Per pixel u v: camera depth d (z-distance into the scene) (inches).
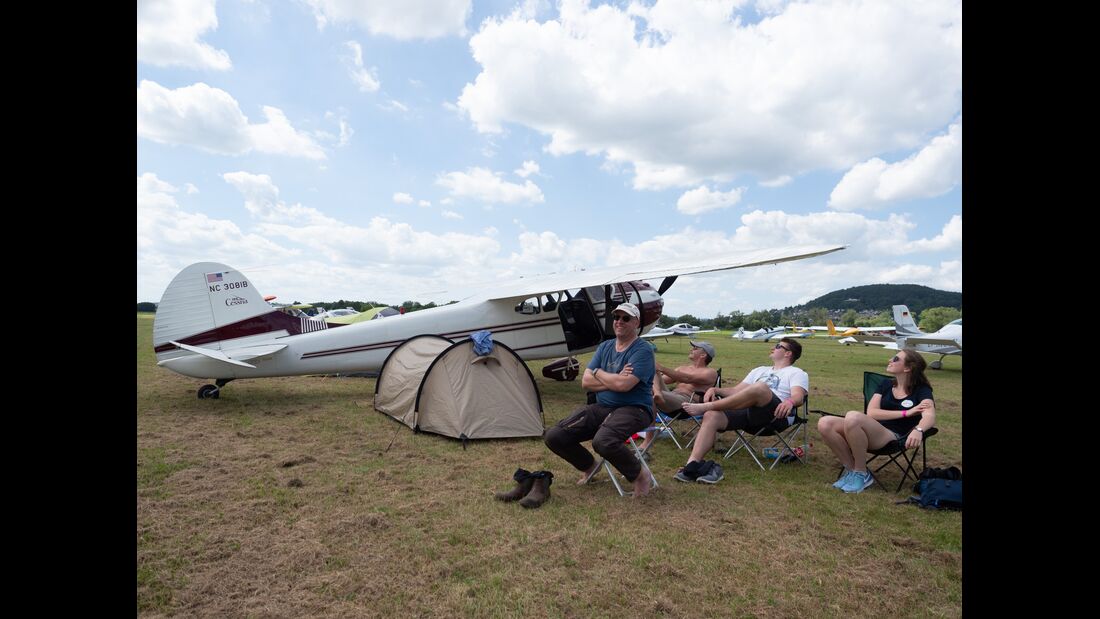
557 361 402.6
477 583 109.3
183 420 250.8
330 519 139.4
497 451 205.9
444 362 230.7
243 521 137.1
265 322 315.9
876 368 613.9
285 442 214.8
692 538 131.1
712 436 177.9
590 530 135.0
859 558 121.6
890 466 195.9
